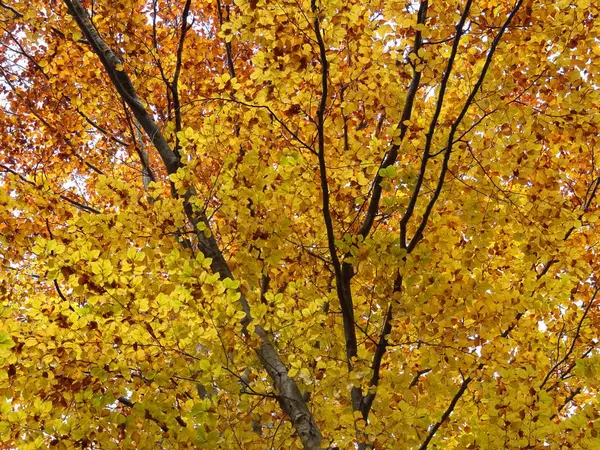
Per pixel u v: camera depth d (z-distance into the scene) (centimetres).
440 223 338
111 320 265
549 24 303
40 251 260
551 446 265
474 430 300
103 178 316
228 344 287
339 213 363
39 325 282
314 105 333
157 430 273
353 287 369
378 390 294
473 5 310
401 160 370
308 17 271
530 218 315
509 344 294
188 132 337
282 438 312
